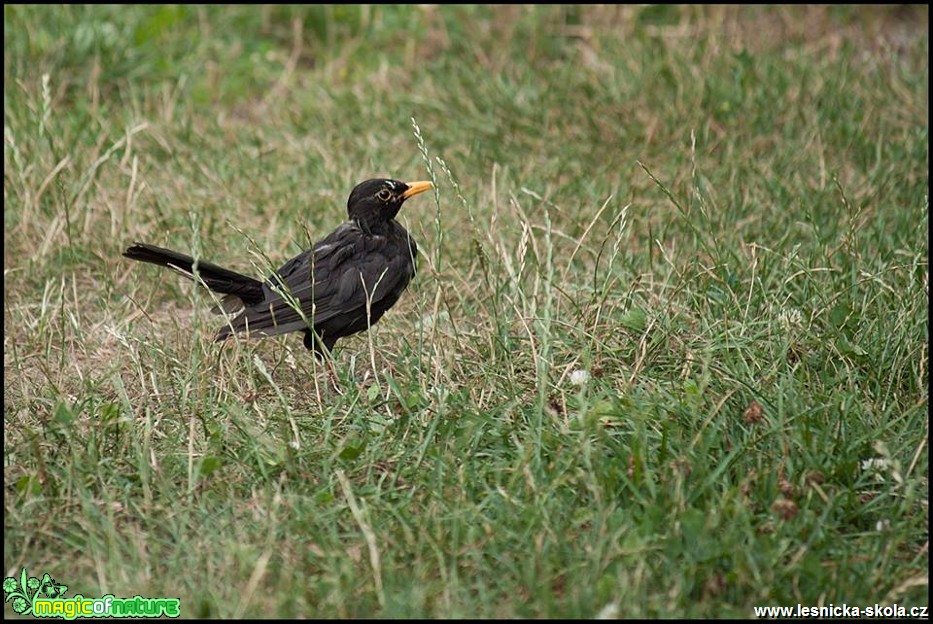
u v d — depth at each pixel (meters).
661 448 10.24
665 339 12.31
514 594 8.99
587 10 23.05
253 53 22.62
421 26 22.84
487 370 11.88
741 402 11.08
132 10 22.80
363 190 12.88
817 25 22.75
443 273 14.65
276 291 12.01
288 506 10.05
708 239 15.32
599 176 17.66
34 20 21.36
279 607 8.80
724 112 19.25
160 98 20.66
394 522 9.77
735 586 8.95
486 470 10.39
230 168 17.89
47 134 17.22
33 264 15.27
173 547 9.76
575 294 13.85
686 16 23.02
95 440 10.78
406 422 11.12
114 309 14.28
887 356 12.02
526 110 19.55
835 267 13.73
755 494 9.85
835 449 10.50
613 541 9.13
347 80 21.58
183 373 12.34
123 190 17.02
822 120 18.94
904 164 17.58
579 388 11.51
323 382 12.65
